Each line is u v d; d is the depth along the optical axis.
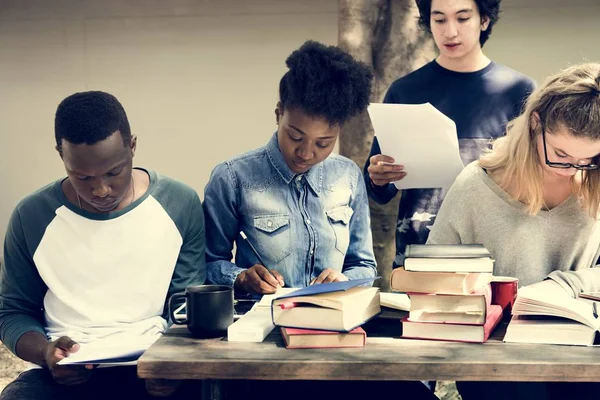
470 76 2.57
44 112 4.84
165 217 1.97
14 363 3.51
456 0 2.47
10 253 1.94
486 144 2.54
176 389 1.70
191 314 1.65
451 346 1.59
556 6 4.23
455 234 2.10
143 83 4.71
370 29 2.86
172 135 4.73
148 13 4.65
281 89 2.04
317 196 2.17
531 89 2.56
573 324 1.61
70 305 1.90
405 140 2.23
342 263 2.21
